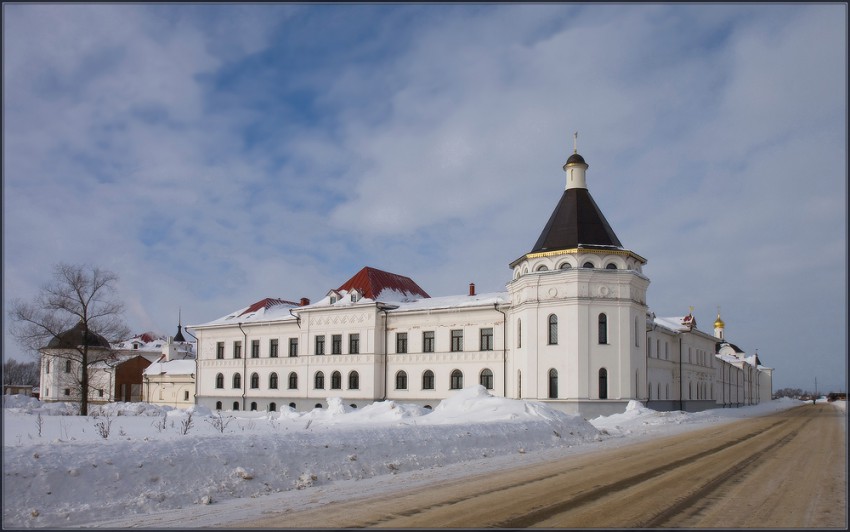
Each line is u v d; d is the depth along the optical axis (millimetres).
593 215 47969
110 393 76938
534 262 47375
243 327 67062
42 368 86250
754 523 11547
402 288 64875
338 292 61500
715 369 82812
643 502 13398
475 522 11586
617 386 44594
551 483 15828
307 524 11484
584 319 44844
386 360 57688
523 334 47469
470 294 60781
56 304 52000
